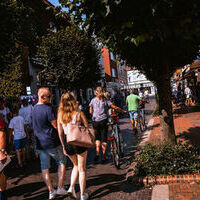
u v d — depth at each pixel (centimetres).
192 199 310
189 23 221
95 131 560
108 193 379
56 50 1434
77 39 1418
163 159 424
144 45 369
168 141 484
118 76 4888
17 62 971
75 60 1449
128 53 424
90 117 1695
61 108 350
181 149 434
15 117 607
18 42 880
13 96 976
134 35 294
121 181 427
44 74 1473
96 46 1530
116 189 392
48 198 388
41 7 1661
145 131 898
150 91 6338
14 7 785
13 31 803
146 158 434
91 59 1498
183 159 411
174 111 1484
